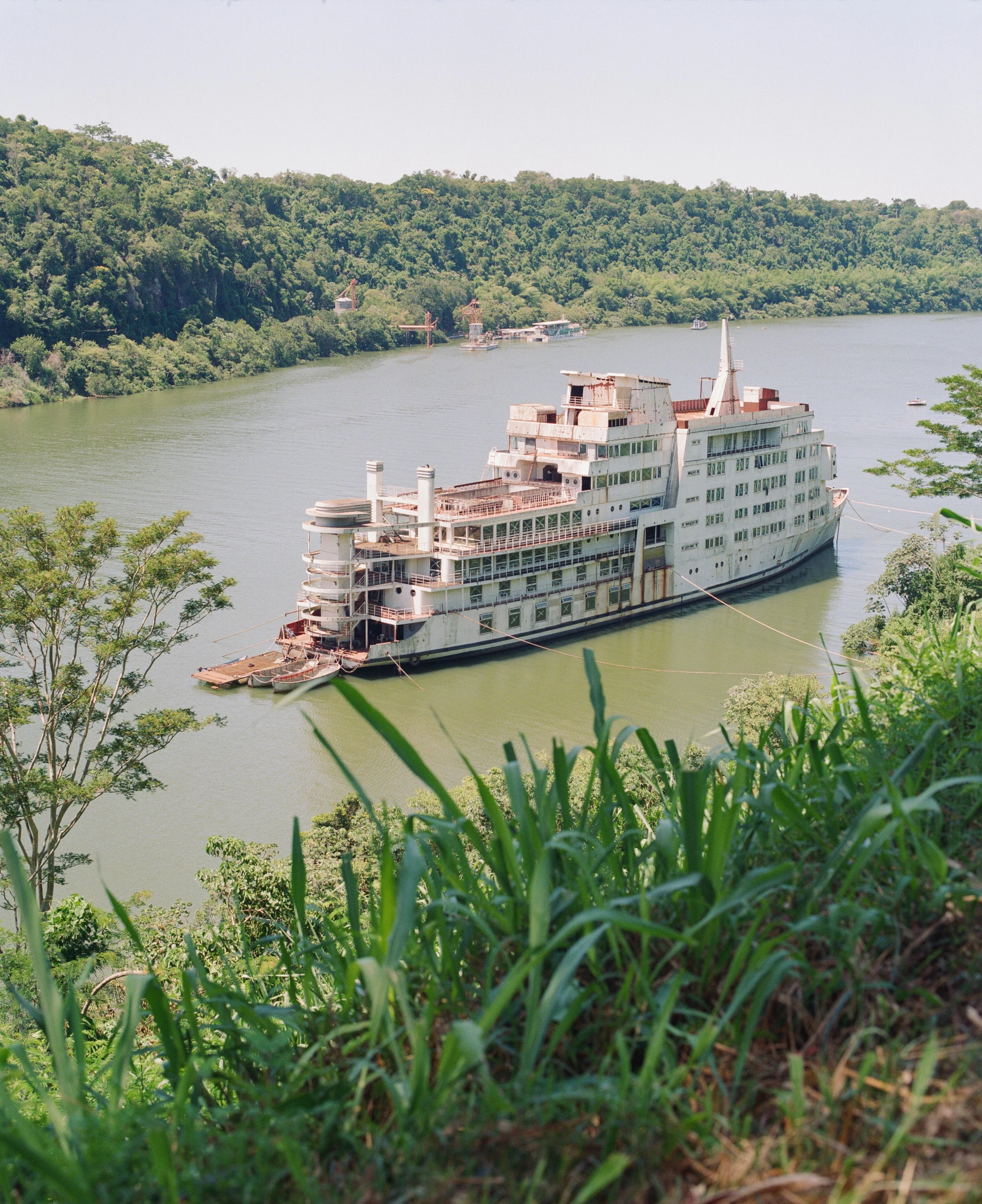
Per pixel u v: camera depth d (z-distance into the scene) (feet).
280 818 150.30
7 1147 17.03
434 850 23.72
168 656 215.10
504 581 226.58
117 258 629.92
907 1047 16.98
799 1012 18.63
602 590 241.55
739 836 23.56
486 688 205.46
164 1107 21.17
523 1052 17.62
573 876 21.36
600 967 19.97
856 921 19.38
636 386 245.45
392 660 213.66
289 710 192.54
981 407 188.24
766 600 260.62
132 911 101.91
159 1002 21.58
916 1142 15.25
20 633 119.44
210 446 399.03
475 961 22.67
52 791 107.65
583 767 107.24
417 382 597.52
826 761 29.01
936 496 206.28
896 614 200.34
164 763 168.96
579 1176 16.02
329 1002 23.67
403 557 218.38
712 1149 16.30
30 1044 62.69
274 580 253.03
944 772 25.03
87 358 560.20
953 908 19.71
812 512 288.10
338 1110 18.47
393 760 171.83
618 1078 17.57
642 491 248.11
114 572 239.50
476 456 384.68
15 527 119.75
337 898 74.64
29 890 18.34
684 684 204.33
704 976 19.42
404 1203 15.99
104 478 339.36
